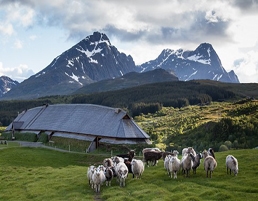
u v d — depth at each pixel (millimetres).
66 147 107625
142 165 45094
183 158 45125
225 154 63562
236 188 36844
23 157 84625
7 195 42844
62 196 39875
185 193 35250
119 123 97438
